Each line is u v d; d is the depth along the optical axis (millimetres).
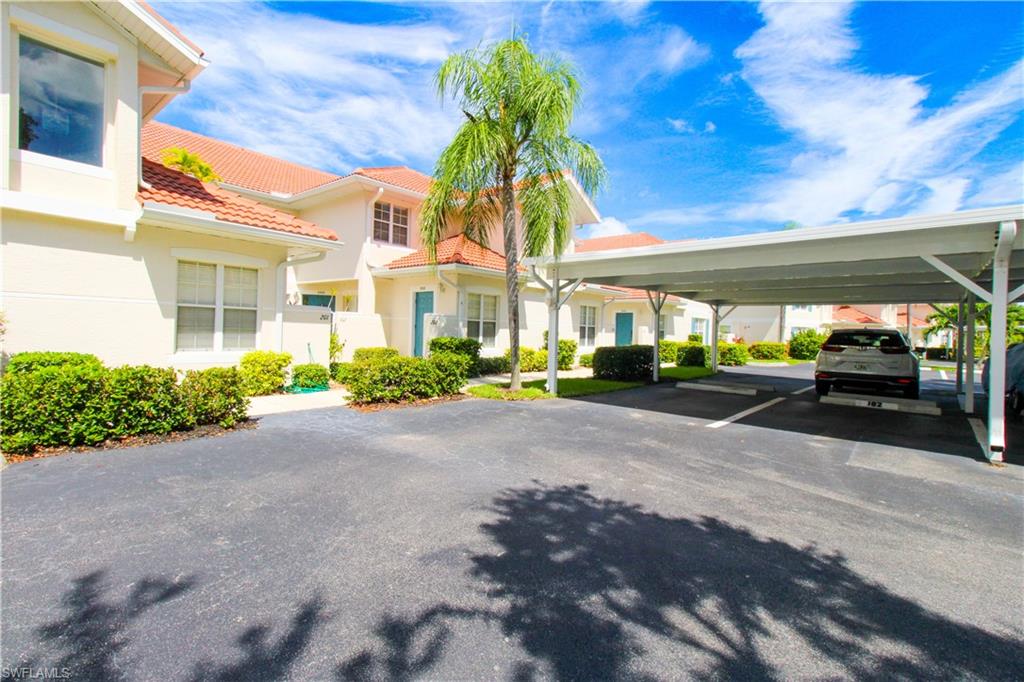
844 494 4801
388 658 2258
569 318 20141
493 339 16266
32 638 2312
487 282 15656
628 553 3402
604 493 4656
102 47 7438
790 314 36469
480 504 4254
